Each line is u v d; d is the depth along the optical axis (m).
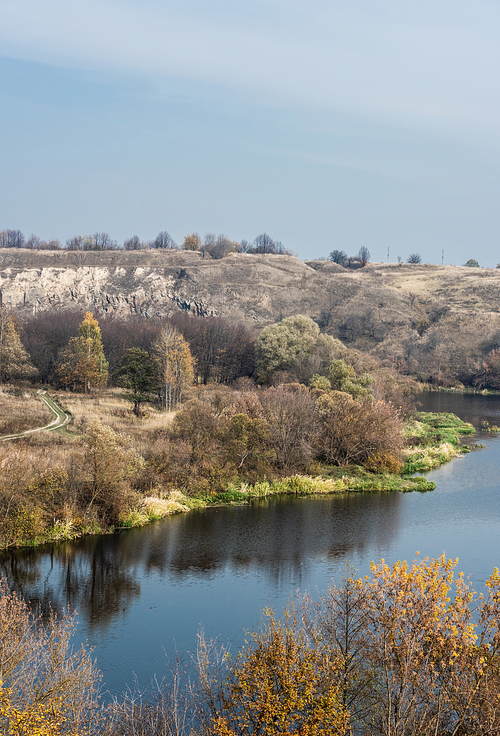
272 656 13.76
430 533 36.75
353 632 16.12
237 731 13.86
